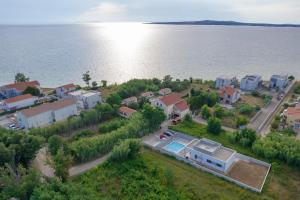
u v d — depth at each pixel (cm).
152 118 6125
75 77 13012
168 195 3906
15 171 4300
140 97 8431
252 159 4941
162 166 4725
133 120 6028
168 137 5925
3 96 8906
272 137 5325
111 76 13325
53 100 8569
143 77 13175
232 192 4025
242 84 9844
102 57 18438
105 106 6912
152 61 17100
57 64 15888
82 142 4978
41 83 11962
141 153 5191
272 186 4162
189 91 9625
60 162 4119
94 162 4869
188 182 4259
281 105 8156
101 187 4088
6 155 4234
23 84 9088
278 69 14412
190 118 6800
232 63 16188
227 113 7100
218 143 5175
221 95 8325
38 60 17075
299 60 16738
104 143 5131
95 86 10200
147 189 4038
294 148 4775
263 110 7675
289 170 4559
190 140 5891
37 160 4988
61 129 5994
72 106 7262
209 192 3997
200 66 15500
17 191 3562
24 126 6444
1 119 7025
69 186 3781
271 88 9938
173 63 16425
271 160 4856
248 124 6606
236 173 4562
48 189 3653
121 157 4784
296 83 10781
